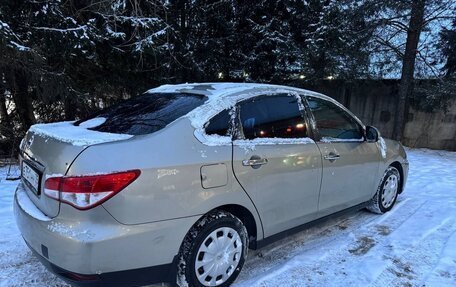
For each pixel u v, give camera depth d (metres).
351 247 3.53
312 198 3.33
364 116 12.42
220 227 2.62
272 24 11.62
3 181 5.55
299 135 3.27
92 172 2.12
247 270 3.04
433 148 11.61
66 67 8.08
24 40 6.87
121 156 2.21
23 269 2.93
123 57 8.88
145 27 8.16
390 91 11.88
